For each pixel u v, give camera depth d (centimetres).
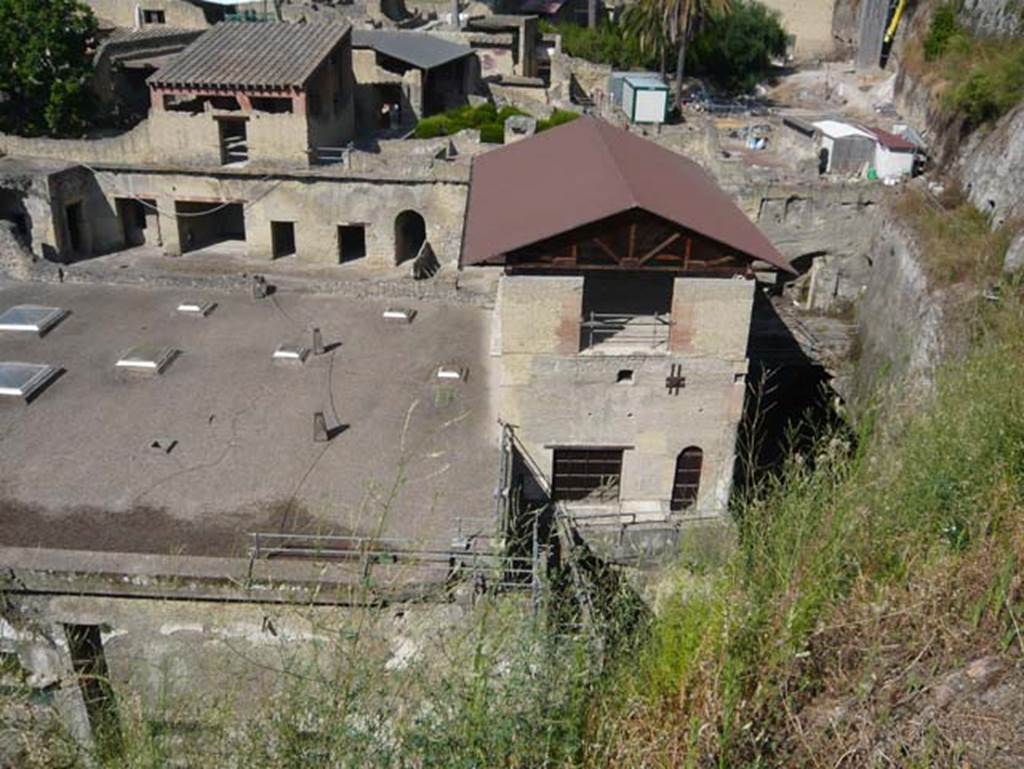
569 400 2009
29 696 998
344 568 1445
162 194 3625
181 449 1831
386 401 2033
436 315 2473
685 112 5006
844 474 944
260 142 3522
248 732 740
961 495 828
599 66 5166
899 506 828
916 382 2061
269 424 1923
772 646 671
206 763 723
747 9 5897
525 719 650
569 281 1903
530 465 2067
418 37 4622
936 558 767
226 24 3912
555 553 1877
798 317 3666
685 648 700
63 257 3538
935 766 594
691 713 639
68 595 1470
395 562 1354
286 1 5478
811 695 678
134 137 3569
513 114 4162
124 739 778
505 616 804
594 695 686
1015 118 3238
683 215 1894
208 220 3894
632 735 638
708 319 1955
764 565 771
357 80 4312
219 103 3572
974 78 3597
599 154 2173
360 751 659
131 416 1944
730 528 957
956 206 3350
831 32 6600
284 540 1552
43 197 3394
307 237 3641
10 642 1497
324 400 2028
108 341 2272
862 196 3591
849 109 5144
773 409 3238
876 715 639
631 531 1875
